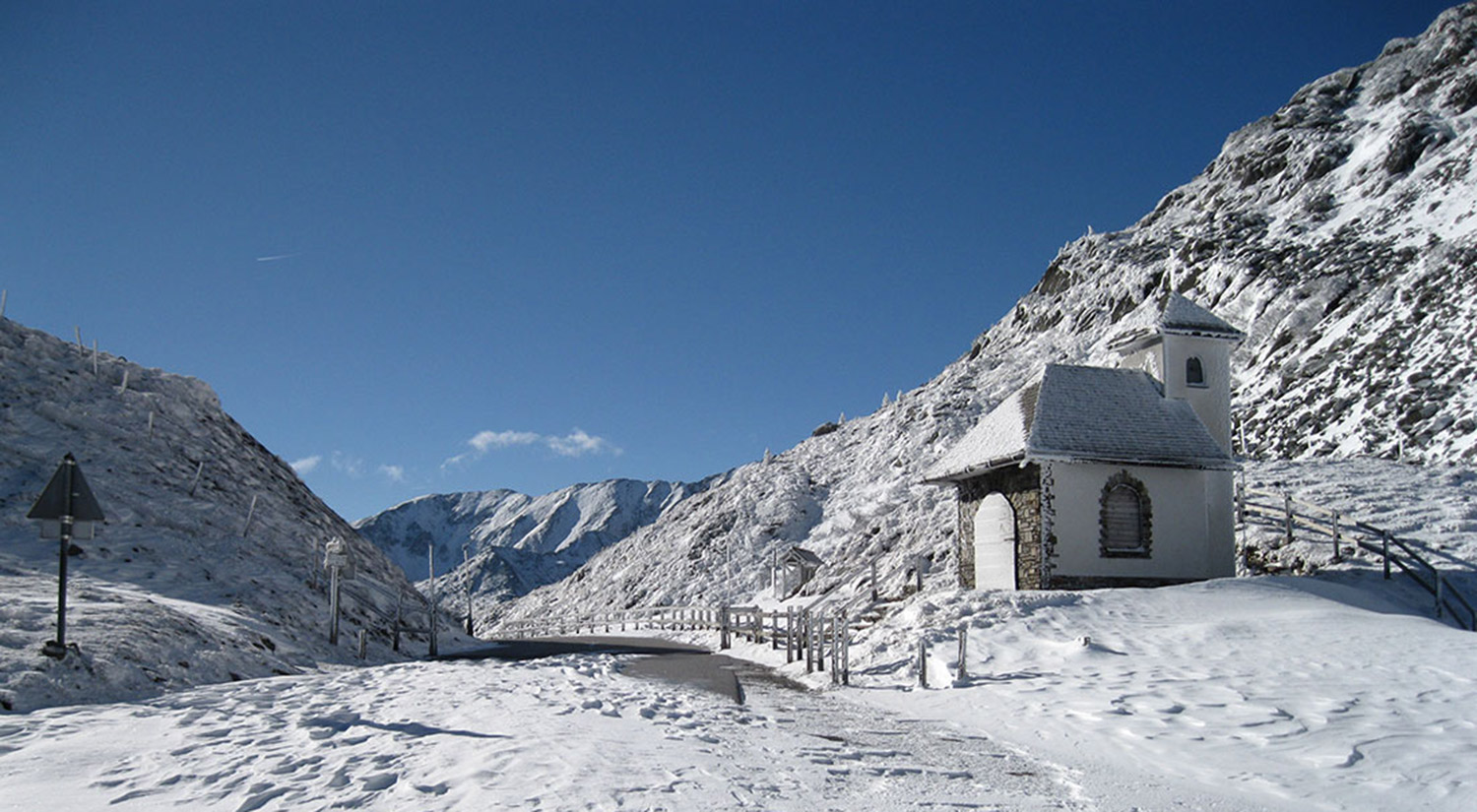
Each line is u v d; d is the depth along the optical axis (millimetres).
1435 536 25844
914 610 21266
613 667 21484
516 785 7738
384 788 7742
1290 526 27000
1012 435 25375
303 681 15719
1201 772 10086
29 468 25281
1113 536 24125
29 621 14273
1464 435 36625
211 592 21688
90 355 33031
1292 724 11672
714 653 28250
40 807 7195
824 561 56031
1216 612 19969
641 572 73812
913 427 78062
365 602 28578
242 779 8148
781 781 8781
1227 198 94062
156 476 27750
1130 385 26438
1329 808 8711
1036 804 8555
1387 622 18375
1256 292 63969
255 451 36750
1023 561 24688
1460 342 43469
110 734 10086
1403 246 58625
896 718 13961
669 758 9438
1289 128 96188
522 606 92250
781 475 81000
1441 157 70312
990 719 13477
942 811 8039
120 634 14680
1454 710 11969
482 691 14836
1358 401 44375
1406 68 93188
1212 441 25188
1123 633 18500
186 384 35656
